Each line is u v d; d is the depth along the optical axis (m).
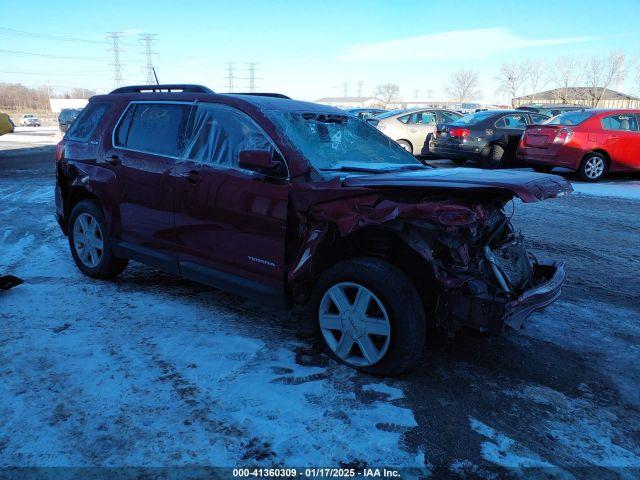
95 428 2.77
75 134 5.30
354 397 3.12
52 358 3.49
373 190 3.20
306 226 3.46
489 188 2.99
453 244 3.16
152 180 4.33
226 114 4.00
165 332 3.95
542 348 3.85
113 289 4.86
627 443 2.78
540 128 11.83
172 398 3.06
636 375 3.49
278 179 3.55
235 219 3.76
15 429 2.75
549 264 3.98
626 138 11.49
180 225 4.16
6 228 7.21
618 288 5.11
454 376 3.41
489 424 2.90
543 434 2.83
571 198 9.72
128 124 4.73
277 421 2.87
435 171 3.81
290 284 3.55
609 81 47.84
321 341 3.56
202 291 4.86
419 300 3.20
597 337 4.05
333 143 4.04
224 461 2.55
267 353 3.64
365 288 3.26
